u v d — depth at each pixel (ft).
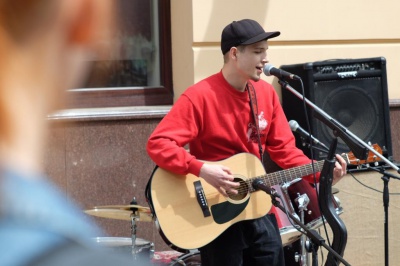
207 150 22.82
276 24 31.35
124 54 31.65
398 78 33.24
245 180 22.62
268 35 22.58
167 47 32.04
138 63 31.86
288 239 24.64
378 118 30.66
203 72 30.40
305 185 24.58
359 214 31.17
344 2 32.35
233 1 30.63
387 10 33.06
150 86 32.01
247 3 30.81
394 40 33.19
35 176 3.08
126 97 31.45
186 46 30.81
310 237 20.61
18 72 3.12
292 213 24.16
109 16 3.29
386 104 30.76
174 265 25.23
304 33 31.73
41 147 3.14
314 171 23.03
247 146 22.97
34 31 3.14
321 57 31.96
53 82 3.19
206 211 22.63
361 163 23.27
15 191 3.00
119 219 27.58
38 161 3.12
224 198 22.61
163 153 22.08
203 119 22.52
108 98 31.17
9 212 2.97
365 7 32.68
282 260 22.99
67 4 3.18
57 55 3.20
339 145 29.71
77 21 3.22
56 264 2.92
